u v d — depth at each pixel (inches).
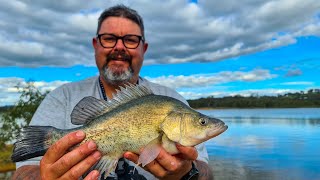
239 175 80.9
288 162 94.2
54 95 25.3
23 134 18.3
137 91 20.1
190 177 19.8
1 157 90.0
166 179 19.5
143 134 19.0
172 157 18.5
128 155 18.9
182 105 20.2
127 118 19.2
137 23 26.2
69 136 17.2
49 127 18.8
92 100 19.8
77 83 26.4
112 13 25.8
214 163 96.4
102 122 19.2
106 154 19.0
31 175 20.7
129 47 25.7
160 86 27.7
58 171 16.9
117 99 19.9
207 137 19.9
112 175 21.9
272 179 75.9
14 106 102.5
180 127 19.4
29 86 104.8
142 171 22.5
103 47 25.5
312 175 78.8
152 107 19.5
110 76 25.2
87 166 17.1
